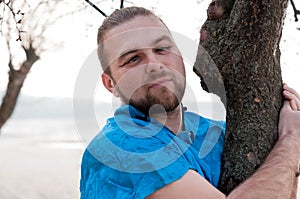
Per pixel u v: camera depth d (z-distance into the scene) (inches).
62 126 1576.0
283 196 73.7
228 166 81.4
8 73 295.4
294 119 82.1
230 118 83.9
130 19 75.9
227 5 87.9
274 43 84.3
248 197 72.6
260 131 81.7
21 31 120.2
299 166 80.0
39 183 751.7
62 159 1037.2
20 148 1284.4
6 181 775.7
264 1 83.0
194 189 71.0
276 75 85.1
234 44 84.4
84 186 80.2
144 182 71.2
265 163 77.8
